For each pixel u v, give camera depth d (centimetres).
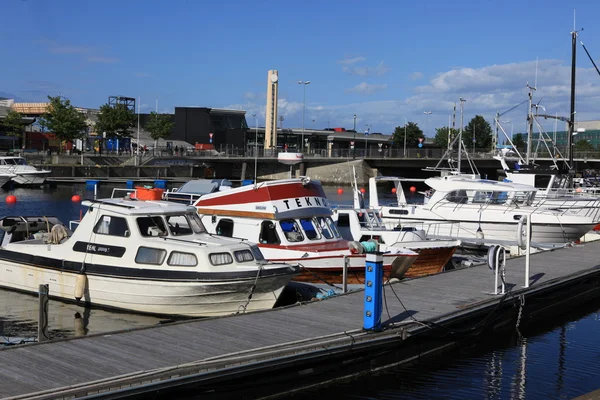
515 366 1388
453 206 2975
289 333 1246
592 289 2091
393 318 1389
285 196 1983
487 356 1459
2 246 1928
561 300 1938
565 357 1460
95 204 1742
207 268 1566
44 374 984
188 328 1270
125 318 1641
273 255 1923
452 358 1439
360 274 1922
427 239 2258
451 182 2992
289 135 12538
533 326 1753
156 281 1592
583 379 1307
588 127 13312
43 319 1231
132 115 9269
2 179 6469
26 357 1066
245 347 1148
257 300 1600
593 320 1834
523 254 2606
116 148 9700
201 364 1028
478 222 2938
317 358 1154
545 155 8312
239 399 1091
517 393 1223
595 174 8325
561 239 2927
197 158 8825
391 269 1953
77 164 7856
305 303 1506
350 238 2272
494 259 1723
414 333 1312
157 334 1222
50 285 1780
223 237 1769
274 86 10206
